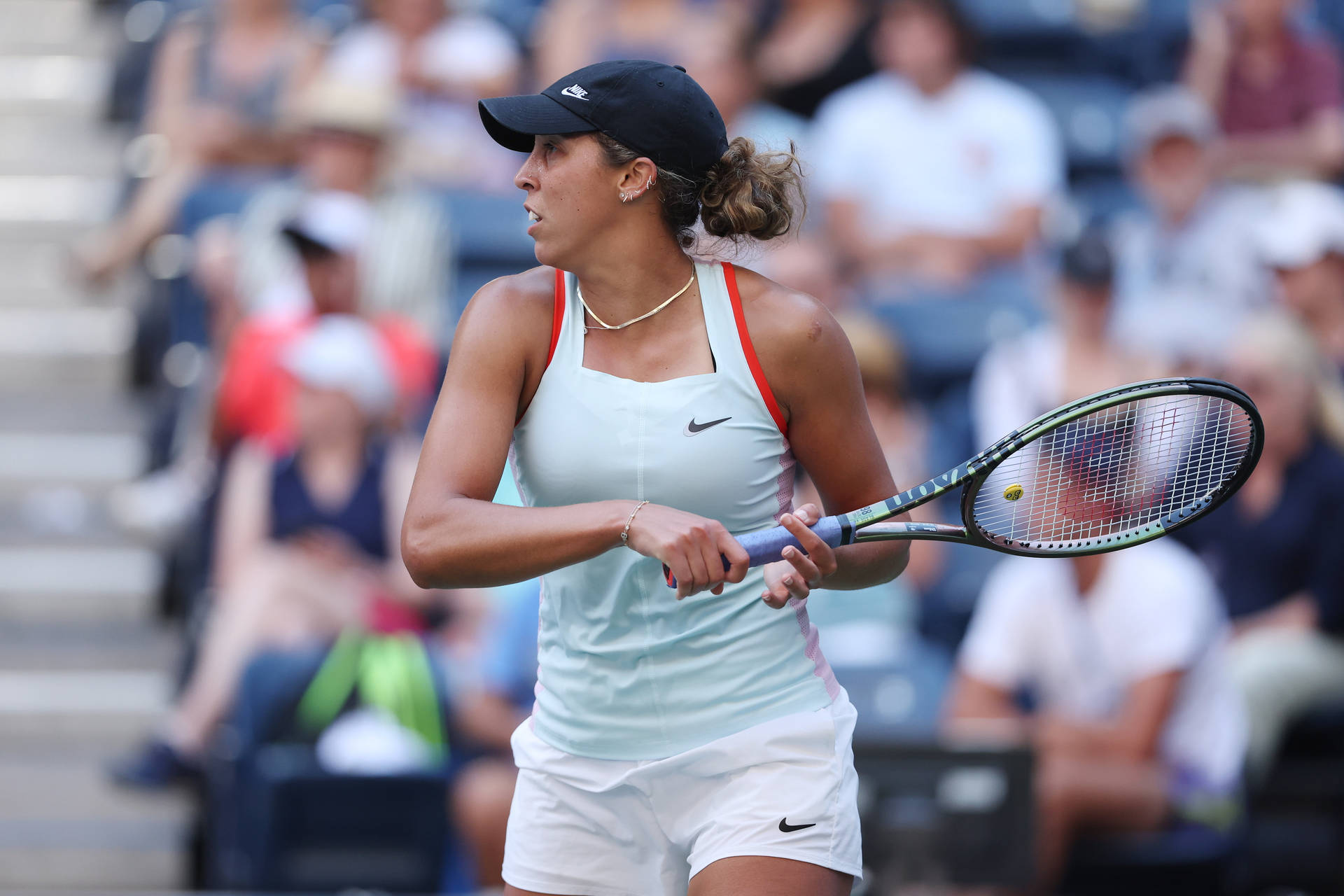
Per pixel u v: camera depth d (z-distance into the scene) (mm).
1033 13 29250
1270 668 18062
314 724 16234
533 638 16562
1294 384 18469
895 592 17672
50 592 21266
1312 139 25828
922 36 24047
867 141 24125
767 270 20312
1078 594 16938
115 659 20469
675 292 7430
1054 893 16641
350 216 21047
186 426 21953
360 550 17922
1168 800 16406
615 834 7703
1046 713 17047
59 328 25047
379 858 15922
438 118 24734
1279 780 17984
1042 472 9953
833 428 7523
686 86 7285
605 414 7285
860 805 13445
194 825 18078
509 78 25562
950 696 17188
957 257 23922
